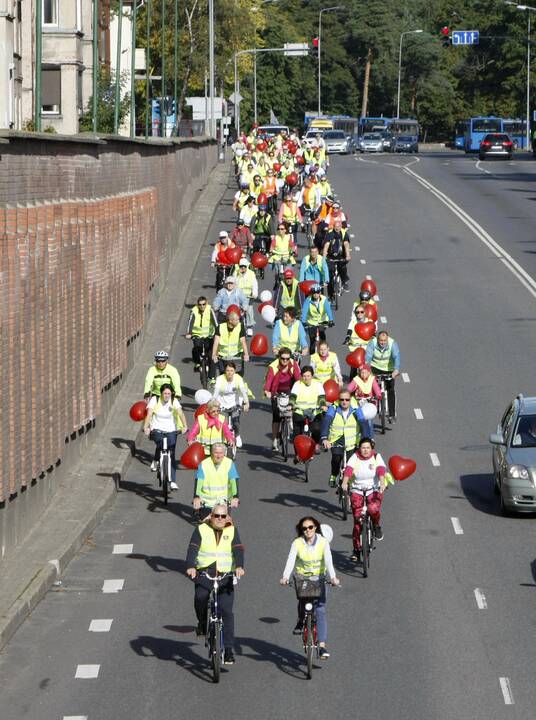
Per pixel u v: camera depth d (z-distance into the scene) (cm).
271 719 2695
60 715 2719
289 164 13412
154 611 3400
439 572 3706
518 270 9050
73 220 4725
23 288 3916
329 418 4281
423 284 8556
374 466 3716
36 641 3172
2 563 3653
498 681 2895
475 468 4859
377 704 2773
